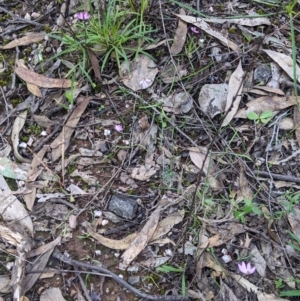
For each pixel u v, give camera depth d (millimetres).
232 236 661
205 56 795
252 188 697
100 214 676
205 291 623
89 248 654
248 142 733
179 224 668
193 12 829
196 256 645
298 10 843
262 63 789
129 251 649
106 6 809
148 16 814
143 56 785
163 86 768
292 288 628
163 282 631
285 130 744
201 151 718
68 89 766
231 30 819
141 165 711
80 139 732
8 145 728
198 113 752
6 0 854
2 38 818
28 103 760
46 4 846
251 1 850
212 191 691
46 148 724
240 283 630
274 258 649
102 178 703
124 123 741
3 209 676
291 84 774
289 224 670
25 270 629
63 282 630
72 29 807
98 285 629
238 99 752
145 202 685
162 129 732
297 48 808
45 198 686
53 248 648
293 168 716
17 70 783
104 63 760
